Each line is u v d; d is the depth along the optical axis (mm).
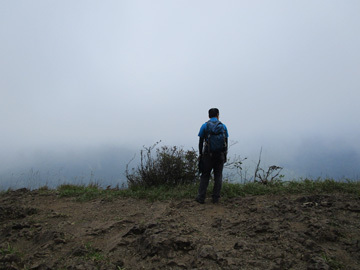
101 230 3564
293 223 3412
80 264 2582
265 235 3119
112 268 2527
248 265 2422
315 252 2576
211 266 2441
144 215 4273
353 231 3059
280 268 2369
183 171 6680
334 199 4352
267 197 5078
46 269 2529
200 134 5094
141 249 2871
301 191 5266
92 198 5707
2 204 5297
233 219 3883
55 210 4840
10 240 3334
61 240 3197
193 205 4801
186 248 2818
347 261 2422
